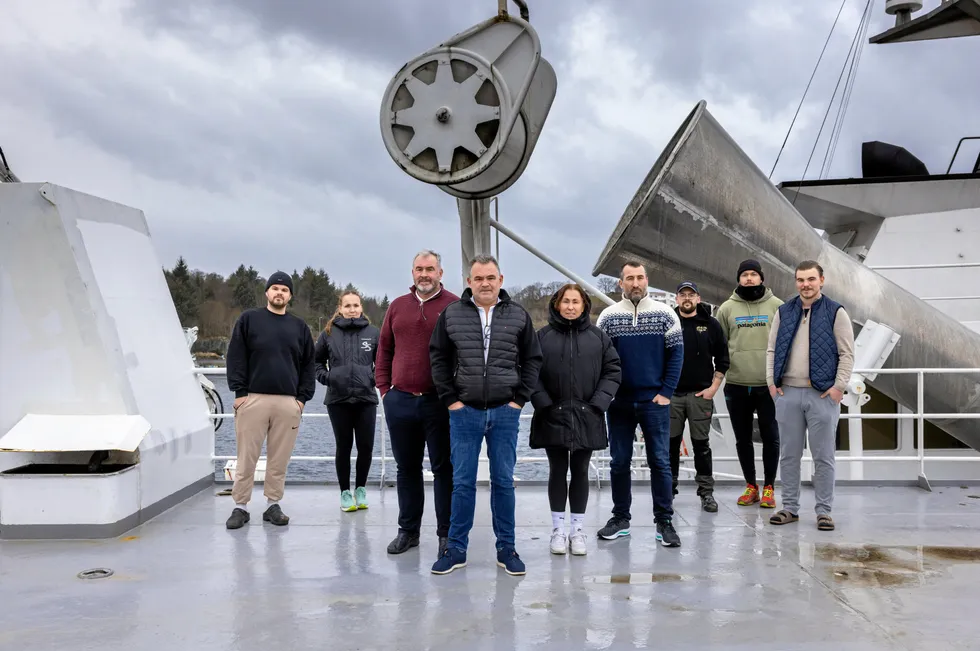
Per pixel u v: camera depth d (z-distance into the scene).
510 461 4.22
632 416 4.86
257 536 4.92
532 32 4.90
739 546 4.70
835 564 4.32
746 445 5.79
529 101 5.38
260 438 5.17
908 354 6.84
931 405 6.99
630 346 4.77
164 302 6.16
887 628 3.38
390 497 6.09
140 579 4.04
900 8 10.01
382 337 4.59
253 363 5.16
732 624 3.42
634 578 4.07
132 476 5.07
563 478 4.54
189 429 6.00
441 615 3.53
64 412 4.99
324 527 5.16
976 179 8.88
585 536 4.77
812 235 6.95
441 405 4.45
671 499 4.80
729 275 6.83
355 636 3.29
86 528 4.79
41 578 4.05
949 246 8.87
